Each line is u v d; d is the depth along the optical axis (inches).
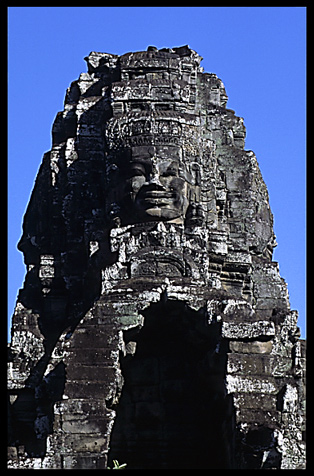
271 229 1930.4
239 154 1908.2
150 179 1755.7
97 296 1752.0
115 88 1818.4
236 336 1648.6
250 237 1868.8
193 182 1792.6
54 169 1899.6
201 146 1820.9
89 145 1877.5
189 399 1743.4
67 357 1644.9
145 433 1732.3
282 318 1718.8
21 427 1777.8
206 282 1731.1
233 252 1839.3
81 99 1898.4
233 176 1897.1
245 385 1631.4
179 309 1694.1
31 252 1918.1
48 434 1692.9
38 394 1760.6
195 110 1872.5
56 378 1734.7
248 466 1594.5
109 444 1701.5
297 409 1649.9
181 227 1755.7
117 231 1753.2
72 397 1617.9
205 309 1679.4
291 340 1704.0
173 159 1771.7
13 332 1809.8
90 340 1656.0
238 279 1833.2
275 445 1593.3
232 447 1628.9
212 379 1699.1
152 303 1680.6
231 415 1628.9
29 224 1941.4
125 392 1745.8
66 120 1937.7
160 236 1731.1
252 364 1641.2
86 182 1862.7
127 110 1809.8
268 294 1847.9
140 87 1813.5
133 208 1761.8
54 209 1892.2
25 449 1738.4
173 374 1745.8
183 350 1745.8
